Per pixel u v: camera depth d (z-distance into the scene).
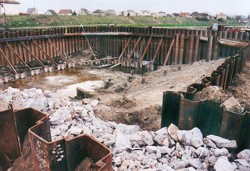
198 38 22.31
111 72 23.14
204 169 4.59
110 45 28.88
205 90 8.32
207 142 5.29
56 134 5.99
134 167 4.52
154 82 17.75
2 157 4.87
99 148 3.65
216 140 5.29
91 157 3.82
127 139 5.47
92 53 28.53
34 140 3.78
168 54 23.80
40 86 18.50
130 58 26.66
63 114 6.84
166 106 6.96
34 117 4.96
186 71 19.16
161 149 5.08
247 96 11.55
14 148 4.95
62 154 3.71
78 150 3.79
